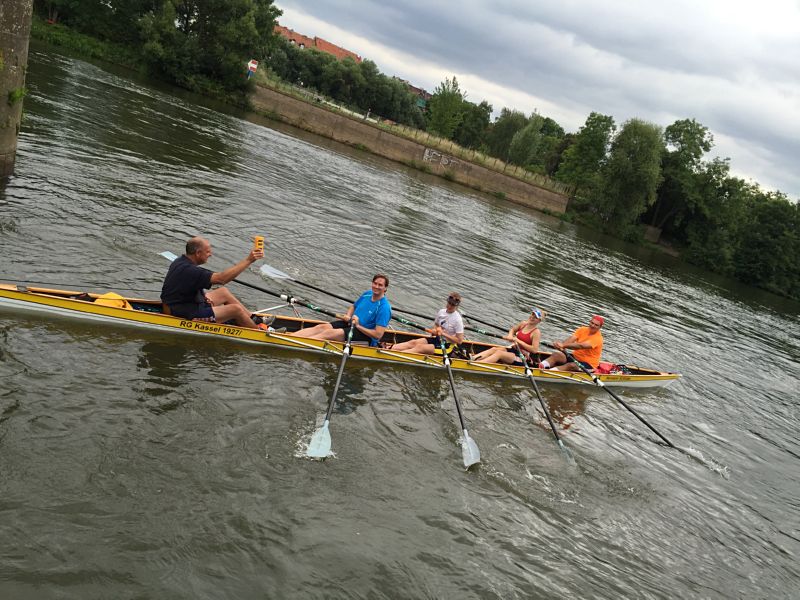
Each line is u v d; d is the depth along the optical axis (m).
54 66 33.25
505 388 10.19
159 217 13.09
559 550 6.18
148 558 4.54
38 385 6.14
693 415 12.01
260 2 54.03
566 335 14.95
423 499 6.34
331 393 8.02
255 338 8.52
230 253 12.52
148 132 23.39
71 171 14.20
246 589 4.55
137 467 5.46
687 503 8.06
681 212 61.03
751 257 56.16
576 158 64.81
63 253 9.58
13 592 3.96
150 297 9.09
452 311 10.07
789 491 9.62
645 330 18.83
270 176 23.36
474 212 35.19
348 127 51.44
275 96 51.62
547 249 29.73
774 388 16.91
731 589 6.42
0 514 4.52
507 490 7.03
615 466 8.50
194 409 6.61
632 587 5.94
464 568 5.48
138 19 50.16
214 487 5.53
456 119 66.94
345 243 16.78
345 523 5.59
